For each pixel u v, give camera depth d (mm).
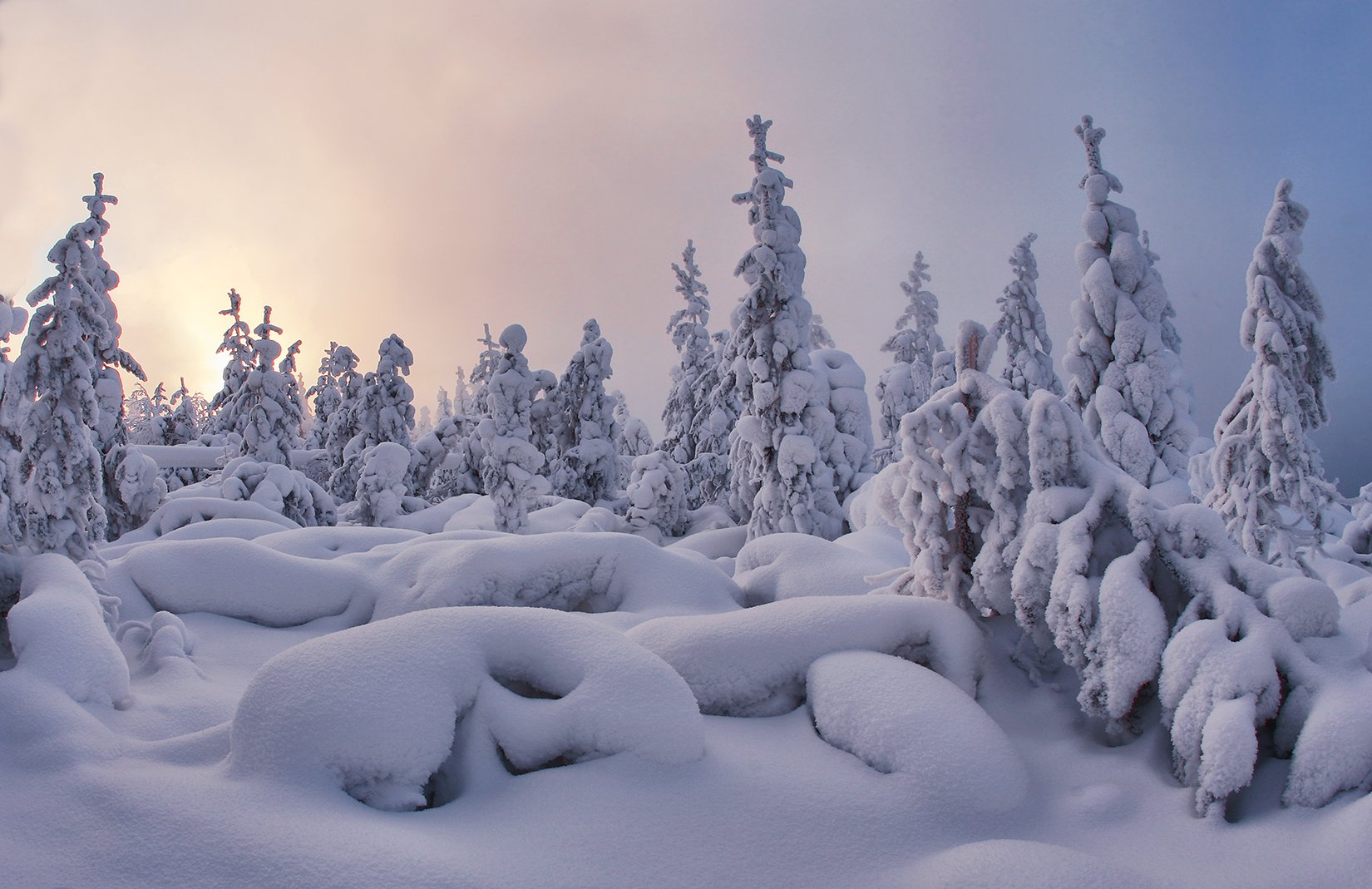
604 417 28328
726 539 18938
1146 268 16125
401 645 4367
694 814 3811
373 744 3865
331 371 38312
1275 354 11336
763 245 19281
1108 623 4625
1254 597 4602
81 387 8859
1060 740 4832
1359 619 4605
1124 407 15695
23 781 4004
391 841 3406
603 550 8602
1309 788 3693
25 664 5086
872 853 3715
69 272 9164
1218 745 3855
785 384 18844
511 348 23562
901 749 4250
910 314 36219
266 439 27250
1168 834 3834
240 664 7492
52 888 3191
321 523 20812
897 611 5477
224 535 12703
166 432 34594
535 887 3275
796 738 4738
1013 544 5574
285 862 3223
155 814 3559
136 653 7375
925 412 6023
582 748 4195
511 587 8344
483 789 4062
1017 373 23484
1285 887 3312
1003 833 3971
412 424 30344
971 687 5262
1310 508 10758
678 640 5418
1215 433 12086
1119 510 5219
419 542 10352
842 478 19516
